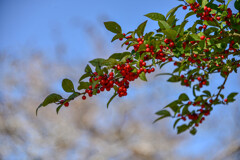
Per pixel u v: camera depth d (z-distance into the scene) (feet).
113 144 14.73
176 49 4.47
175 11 4.55
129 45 4.50
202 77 5.08
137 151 14.34
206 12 4.47
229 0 4.47
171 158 14.12
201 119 5.10
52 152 14.56
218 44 4.60
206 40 4.54
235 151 11.84
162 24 4.43
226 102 5.02
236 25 4.49
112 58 4.42
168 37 4.42
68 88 4.54
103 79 4.49
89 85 4.55
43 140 14.71
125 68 4.45
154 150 14.40
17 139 14.62
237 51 4.65
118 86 4.58
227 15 4.49
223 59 4.75
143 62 4.47
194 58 4.57
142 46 4.41
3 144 14.35
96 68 4.51
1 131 14.55
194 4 4.49
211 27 4.53
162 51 4.52
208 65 4.83
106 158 14.15
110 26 4.59
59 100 4.54
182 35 4.46
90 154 14.56
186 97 4.96
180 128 5.08
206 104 4.99
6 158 14.19
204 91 5.07
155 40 4.43
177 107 4.98
